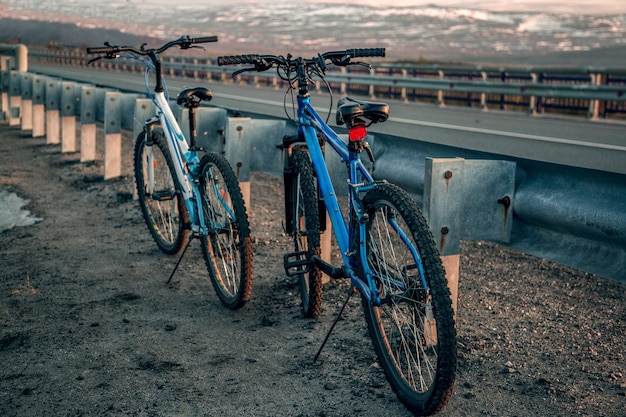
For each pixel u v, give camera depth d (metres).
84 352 3.76
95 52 5.03
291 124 6.23
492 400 3.18
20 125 15.12
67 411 3.12
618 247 3.41
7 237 6.45
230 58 3.83
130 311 4.42
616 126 13.73
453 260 3.75
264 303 4.56
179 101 4.77
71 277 5.15
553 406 3.11
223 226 4.50
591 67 15.27
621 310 4.35
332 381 3.40
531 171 3.83
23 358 3.70
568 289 4.77
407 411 3.11
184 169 4.90
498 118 15.35
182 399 3.22
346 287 4.84
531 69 16.84
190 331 4.07
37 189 8.81
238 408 3.13
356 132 3.27
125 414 3.09
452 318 2.78
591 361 3.58
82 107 10.24
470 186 3.68
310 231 3.98
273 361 3.64
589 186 3.49
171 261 5.57
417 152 4.86
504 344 3.80
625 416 3.01
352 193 3.39
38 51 58.94
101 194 8.29
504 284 4.89
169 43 5.14
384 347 3.31
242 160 6.07
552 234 3.78
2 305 4.55
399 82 21.05
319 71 3.98
